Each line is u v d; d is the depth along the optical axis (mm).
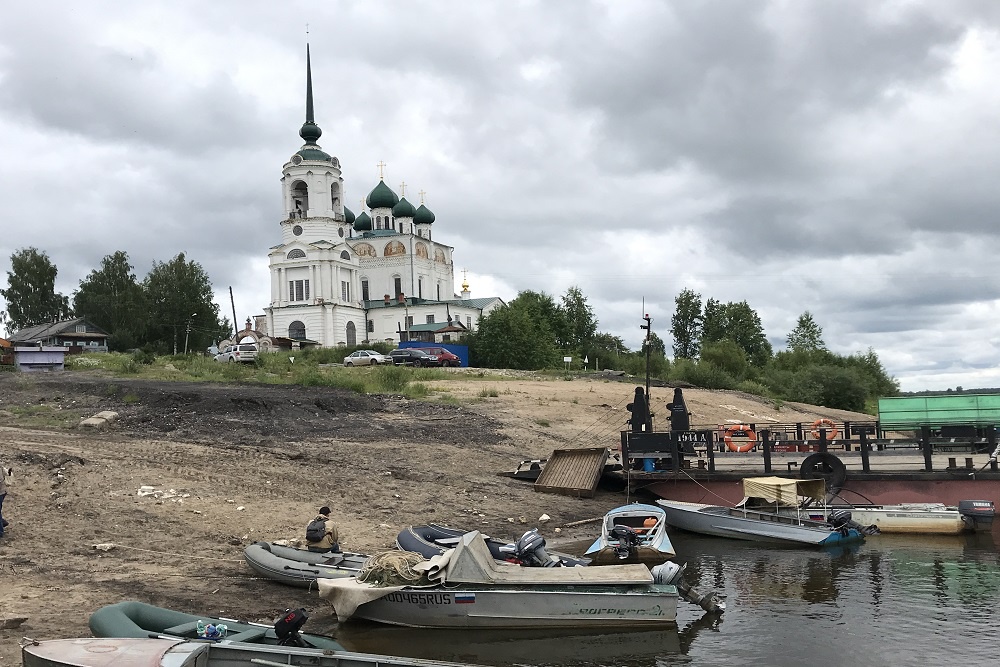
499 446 31969
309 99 92875
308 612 14555
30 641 10547
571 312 102125
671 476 25109
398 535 17516
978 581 16922
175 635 11383
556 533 21703
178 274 100938
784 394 70125
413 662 10617
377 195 105750
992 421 26469
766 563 18859
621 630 14055
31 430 27172
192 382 41812
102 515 18672
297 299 88625
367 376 47625
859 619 14586
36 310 100562
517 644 13484
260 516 19984
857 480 23828
